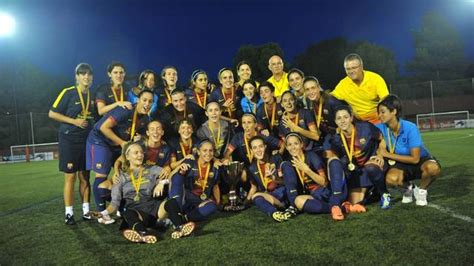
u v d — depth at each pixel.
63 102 5.54
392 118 5.01
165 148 5.47
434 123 30.84
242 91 7.05
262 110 6.51
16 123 31.14
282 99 5.94
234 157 6.10
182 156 5.79
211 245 3.90
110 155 5.57
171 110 6.32
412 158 4.98
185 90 6.97
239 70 7.25
